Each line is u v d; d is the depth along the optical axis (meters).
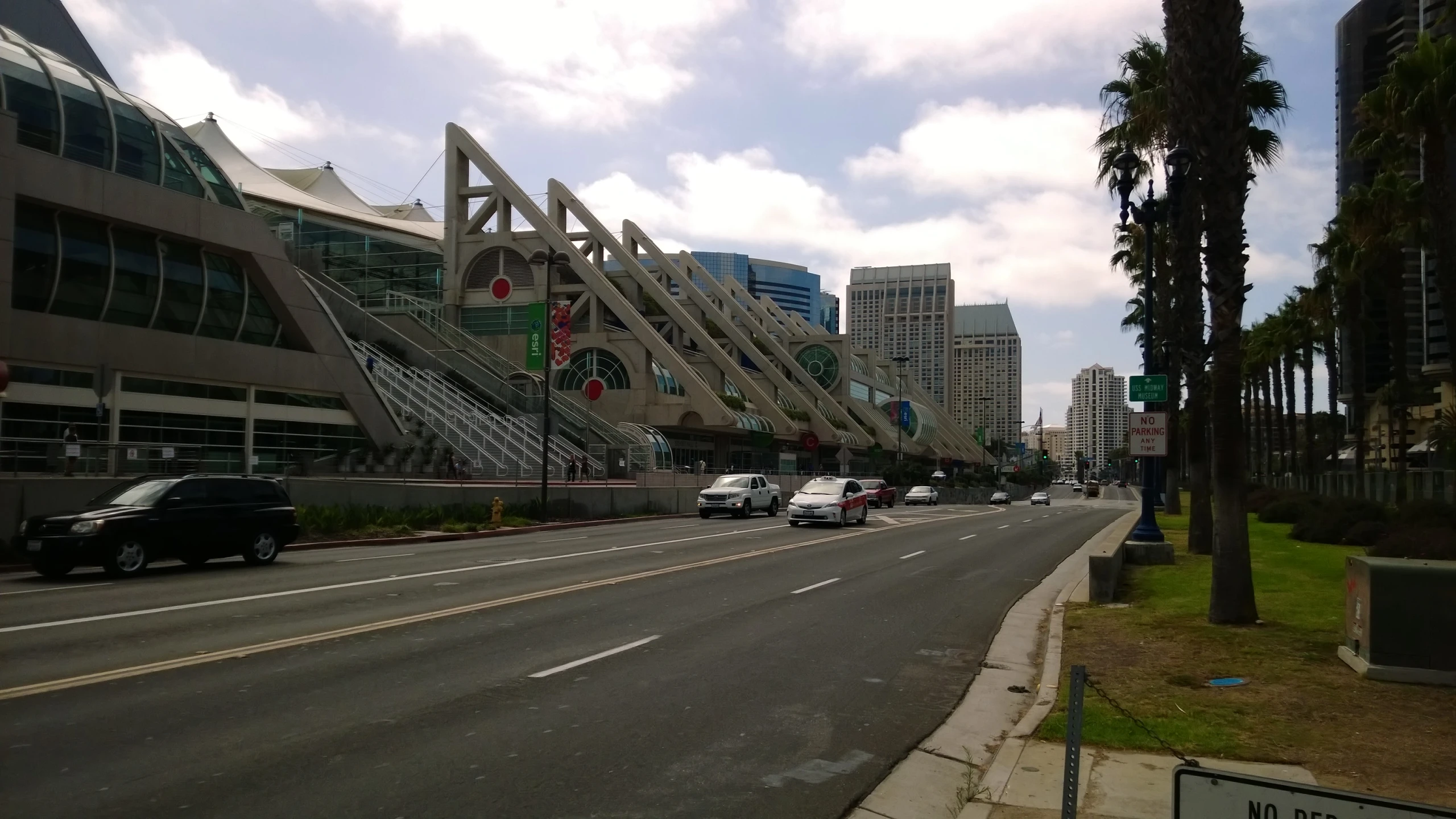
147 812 5.29
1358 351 38.69
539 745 6.70
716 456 78.44
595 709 7.71
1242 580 11.07
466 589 14.58
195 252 38.53
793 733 7.21
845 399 101.94
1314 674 8.52
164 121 39.69
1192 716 7.25
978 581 17.33
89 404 33.94
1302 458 89.19
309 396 42.81
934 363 192.00
